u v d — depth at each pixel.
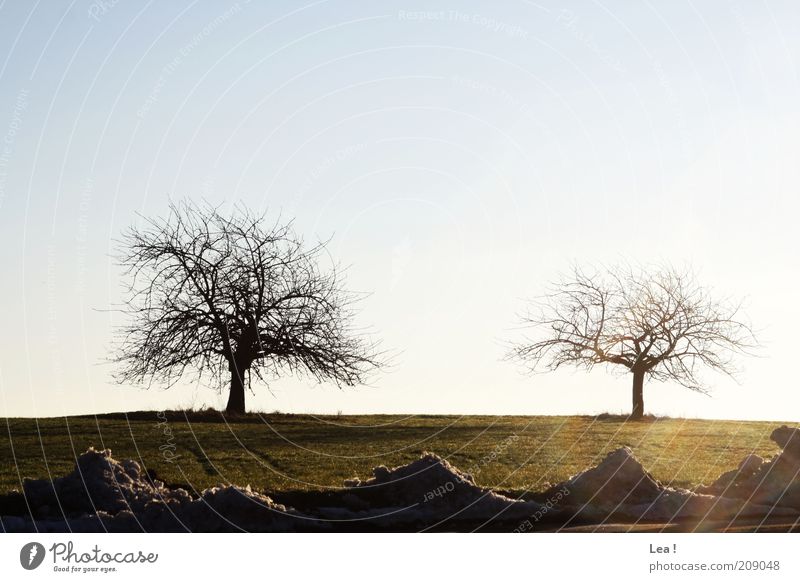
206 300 39.06
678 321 46.03
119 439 29.22
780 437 19.91
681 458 27.16
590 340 45.59
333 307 40.28
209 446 27.89
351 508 17.70
